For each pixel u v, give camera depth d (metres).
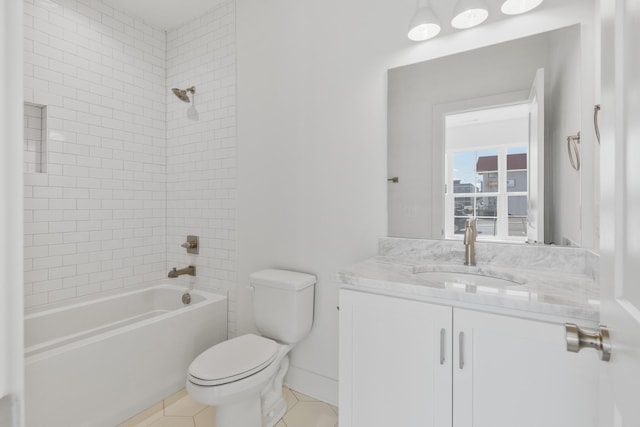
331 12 1.78
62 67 2.03
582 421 0.83
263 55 2.04
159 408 1.71
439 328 1.03
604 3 0.61
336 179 1.78
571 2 1.24
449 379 1.01
